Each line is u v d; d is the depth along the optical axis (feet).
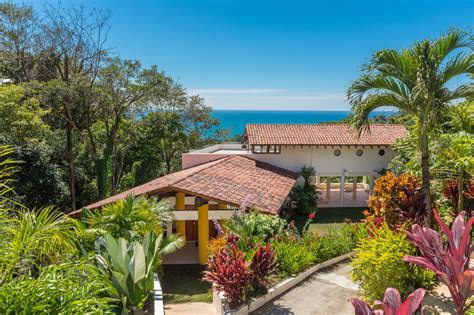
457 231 18.35
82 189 98.48
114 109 100.53
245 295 28.30
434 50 29.86
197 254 60.29
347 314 27.35
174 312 33.58
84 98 88.38
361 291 30.48
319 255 38.22
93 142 101.86
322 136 89.71
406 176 36.27
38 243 19.27
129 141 110.01
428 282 26.73
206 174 62.85
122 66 96.63
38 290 14.43
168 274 52.24
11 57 90.33
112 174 105.40
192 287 47.24
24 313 13.73
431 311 24.31
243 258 28.86
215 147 108.78
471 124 38.99
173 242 40.01
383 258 25.88
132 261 27.09
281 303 29.27
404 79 31.42
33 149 71.36
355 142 86.63
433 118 30.27
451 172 37.04
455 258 16.80
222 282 27.81
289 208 81.76
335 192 106.42
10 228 17.84
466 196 39.40
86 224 39.37
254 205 52.01
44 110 82.64
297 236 41.16
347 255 40.32
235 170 73.67
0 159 65.46
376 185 37.40
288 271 33.53
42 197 73.26
